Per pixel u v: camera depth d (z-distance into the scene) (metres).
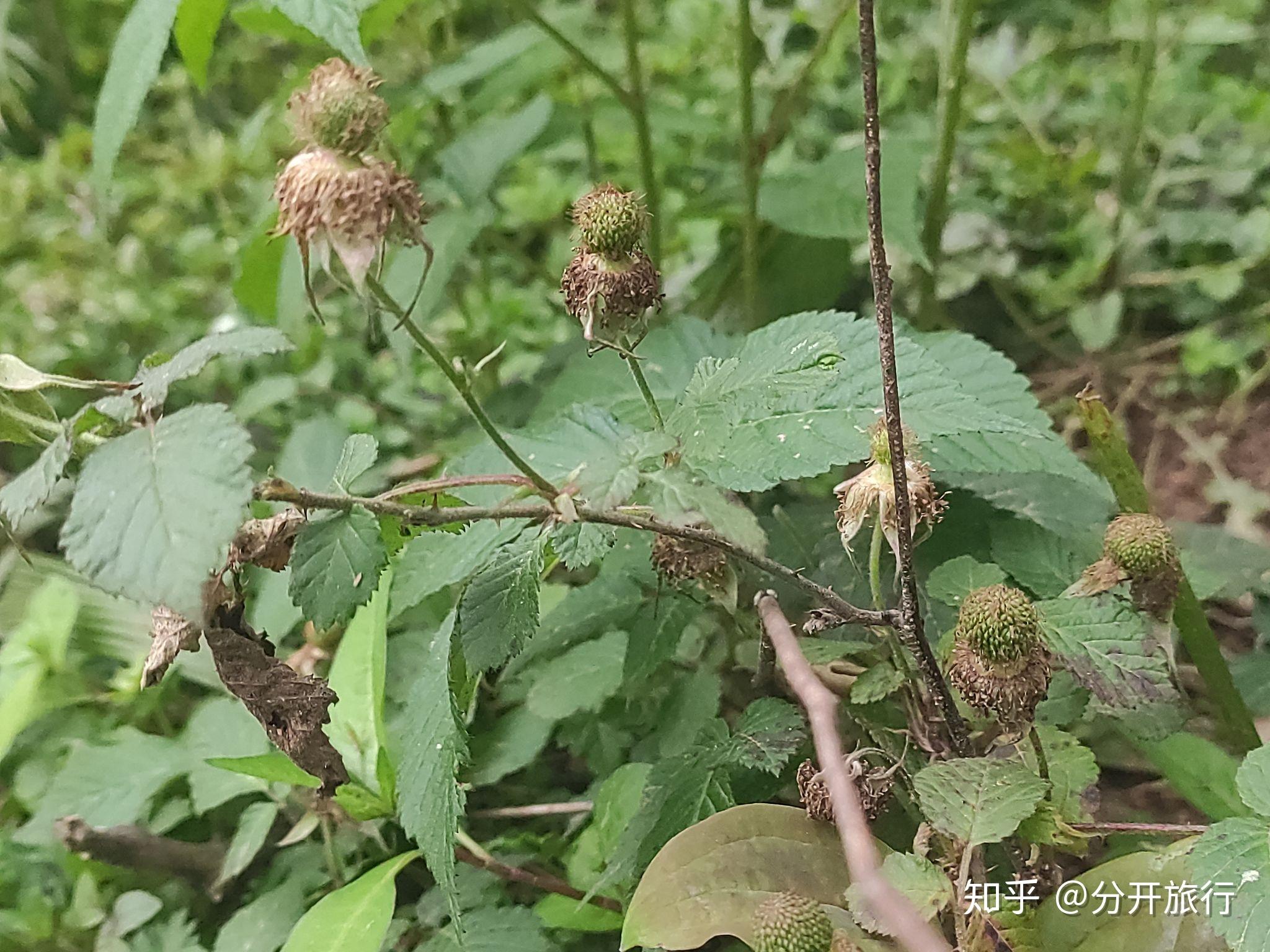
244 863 0.19
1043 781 0.12
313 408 0.35
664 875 0.13
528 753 0.20
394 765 0.19
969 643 0.12
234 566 0.12
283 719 0.12
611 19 0.47
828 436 0.13
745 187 0.25
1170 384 0.33
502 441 0.11
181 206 0.45
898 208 0.24
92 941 0.20
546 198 0.38
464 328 0.35
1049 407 0.33
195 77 0.22
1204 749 0.15
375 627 0.19
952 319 0.36
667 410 0.20
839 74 0.42
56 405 0.33
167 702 0.25
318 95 0.10
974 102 0.41
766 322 0.28
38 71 0.54
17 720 0.22
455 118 0.36
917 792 0.12
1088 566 0.16
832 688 0.16
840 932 0.11
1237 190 0.35
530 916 0.17
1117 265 0.34
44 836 0.21
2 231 0.44
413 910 0.18
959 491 0.20
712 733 0.16
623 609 0.19
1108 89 0.39
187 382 0.35
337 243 0.10
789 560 0.19
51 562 0.27
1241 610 0.23
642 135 0.27
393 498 0.12
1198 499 0.30
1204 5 0.41
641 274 0.12
